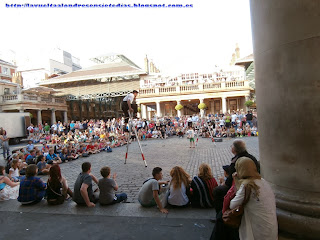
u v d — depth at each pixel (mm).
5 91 33844
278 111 2814
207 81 32312
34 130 23891
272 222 2289
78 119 43562
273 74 2832
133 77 35750
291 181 2768
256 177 2416
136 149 13953
